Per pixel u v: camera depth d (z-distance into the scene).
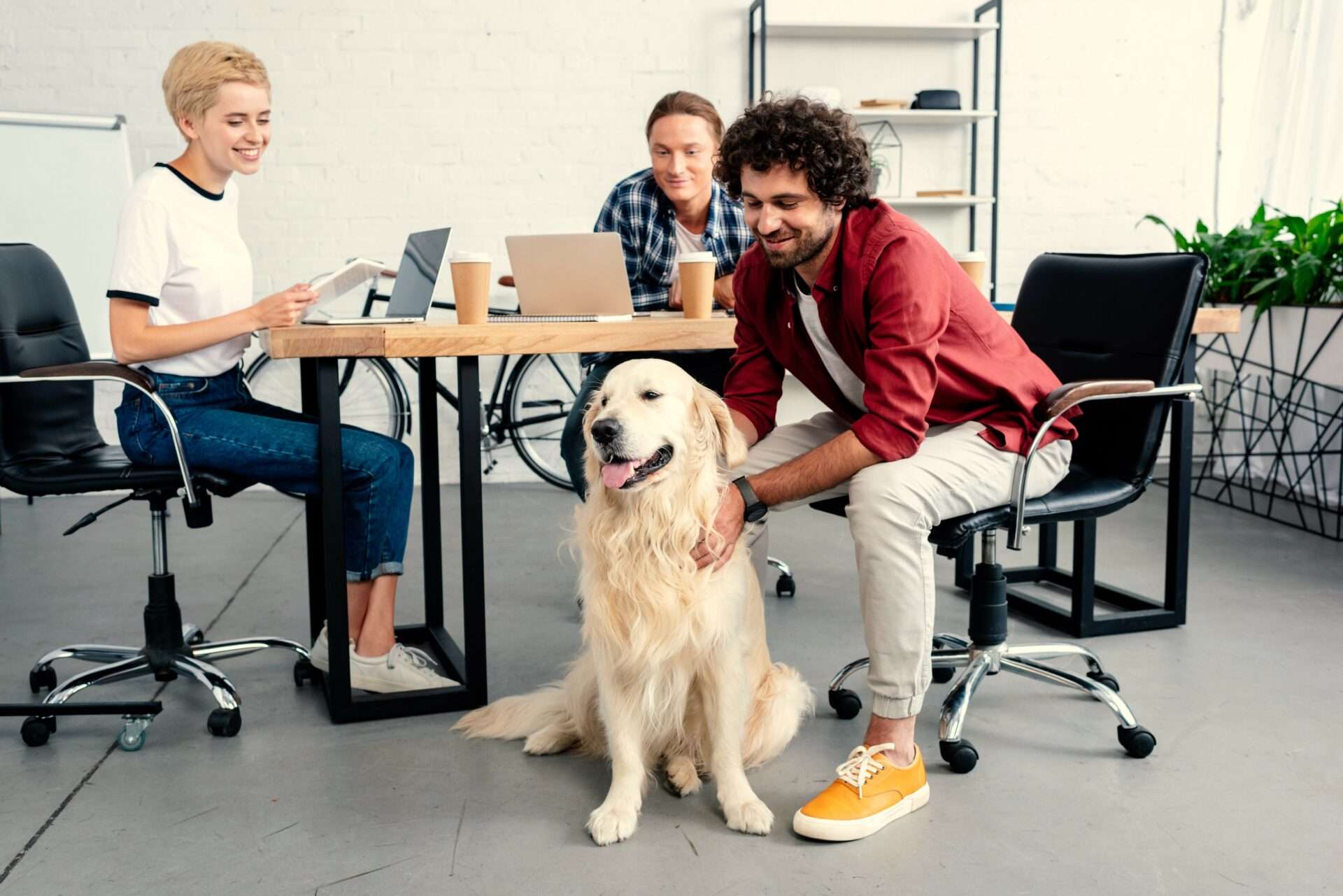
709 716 1.66
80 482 1.98
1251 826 1.62
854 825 1.57
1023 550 3.38
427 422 2.45
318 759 1.89
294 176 4.42
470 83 4.47
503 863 1.53
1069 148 4.81
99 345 4.07
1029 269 2.39
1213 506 4.00
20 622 2.73
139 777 1.82
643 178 2.63
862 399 1.92
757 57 4.58
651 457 1.55
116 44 4.25
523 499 4.34
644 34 4.53
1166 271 2.05
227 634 2.63
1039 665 1.98
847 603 2.85
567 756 1.90
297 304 1.98
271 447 2.02
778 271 1.83
